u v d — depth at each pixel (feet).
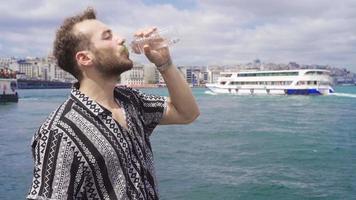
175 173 56.90
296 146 80.89
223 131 105.40
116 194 7.47
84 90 8.18
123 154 7.64
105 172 7.45
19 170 59.36
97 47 8.02
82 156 7.32
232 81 334.65
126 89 9.30
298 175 55.83
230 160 66.44
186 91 9.61
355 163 63.72
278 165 62.44
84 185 7.41
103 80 8.21
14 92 252.21
